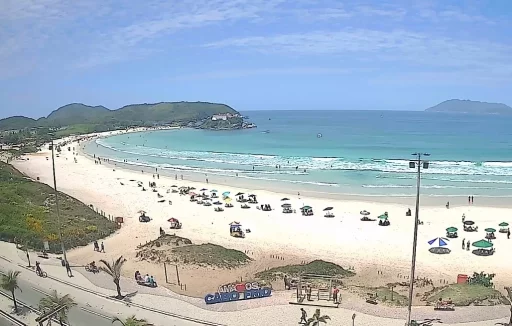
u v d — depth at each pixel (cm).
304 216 6644
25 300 3369
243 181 9588
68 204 6762
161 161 13188
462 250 5041
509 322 2961
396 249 5094
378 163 11675
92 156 14862
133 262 4378
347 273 4241
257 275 4044
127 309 3238
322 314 3117
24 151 15850
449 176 9719
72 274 3972
